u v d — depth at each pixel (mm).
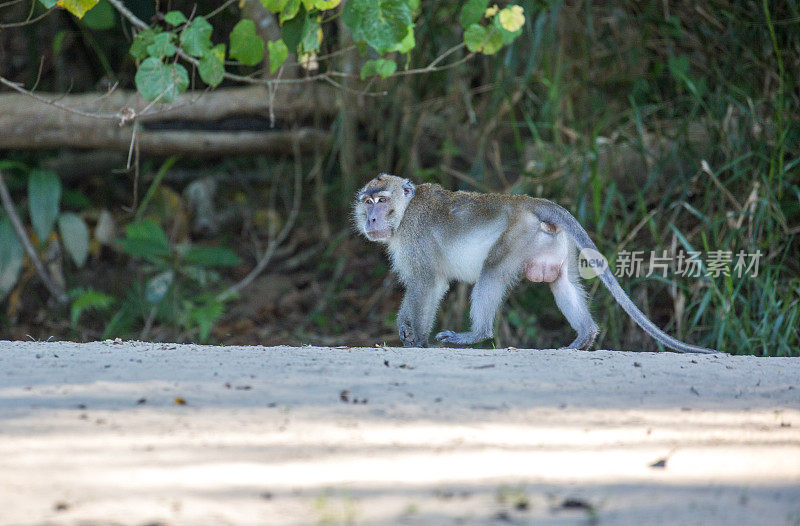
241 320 17328
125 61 18969
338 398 6254
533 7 15172
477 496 4332
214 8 18359
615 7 15883
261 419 5656
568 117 15641
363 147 17359
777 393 6992
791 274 14023
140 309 17062
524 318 15008
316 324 17266
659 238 14305
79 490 4266
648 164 14984
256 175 20625
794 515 4141
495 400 6363
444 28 16281
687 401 6590
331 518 3959
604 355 8422
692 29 15445
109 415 5633
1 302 17250
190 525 3846
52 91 19844
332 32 17016
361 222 11258
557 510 4156
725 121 14305
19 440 5047
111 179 20031
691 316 14055
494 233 10070
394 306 17359
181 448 5016
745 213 13438
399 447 5176
